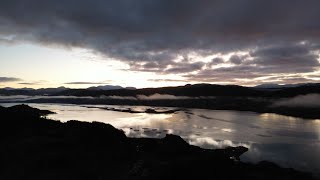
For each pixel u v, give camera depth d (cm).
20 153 3172
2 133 3884
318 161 5406
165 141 5394
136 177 3103
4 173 2680
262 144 7200
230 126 11350
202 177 3250
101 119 13050
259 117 16262
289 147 6825
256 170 4266
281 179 3953
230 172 3631
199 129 10138
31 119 4894
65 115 14525
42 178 2664
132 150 4447
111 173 3178
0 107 5897
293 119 15188
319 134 9244
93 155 3631
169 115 17288
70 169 2989
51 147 3519
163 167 3406
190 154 4572
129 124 11388
